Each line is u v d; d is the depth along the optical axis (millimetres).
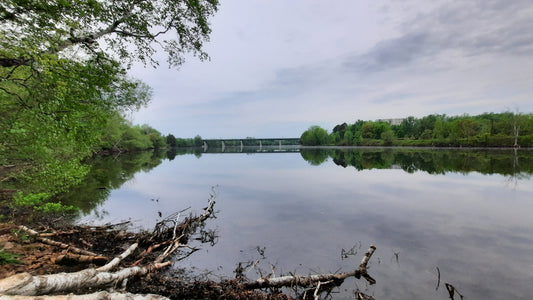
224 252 7402
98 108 9227
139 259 6426
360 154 59031
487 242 7770
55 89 7016
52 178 10352
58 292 3738
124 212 11617
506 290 5180
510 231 8703
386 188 16969
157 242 7938
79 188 16797
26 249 5645
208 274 6125
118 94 9672
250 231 9180
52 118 7285
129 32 9375
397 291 5234
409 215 10781
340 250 7418
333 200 13805
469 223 9617
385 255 6984
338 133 145875
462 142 77312
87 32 7668
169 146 129250
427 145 94062
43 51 6223
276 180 21562
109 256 6391
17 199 8852
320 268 6375
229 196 15273
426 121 107438
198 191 16891
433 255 6914
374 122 134000
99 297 3451
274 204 13180
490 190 15672
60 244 6207
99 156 46938
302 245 7832
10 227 6566
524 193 14703
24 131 7809
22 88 8125
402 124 126188
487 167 26484
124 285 4797
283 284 5379
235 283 5336
